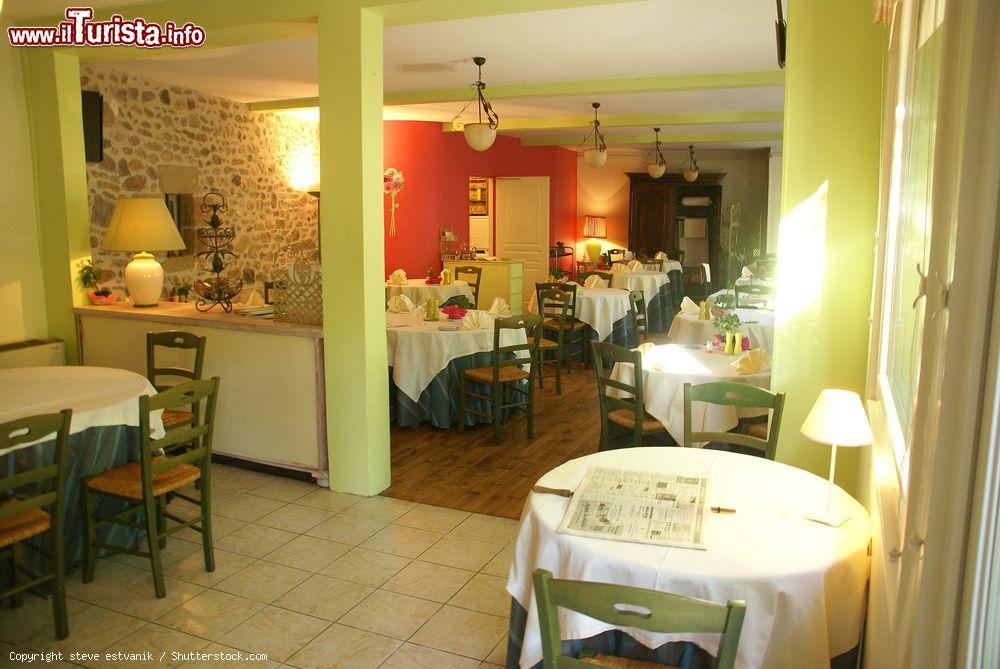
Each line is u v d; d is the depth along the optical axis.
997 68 0.93
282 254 7.98
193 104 6.64
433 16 3.74
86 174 5.23
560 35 4.67
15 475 2.50
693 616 1.40
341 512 3.76
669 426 3.76
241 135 7.29
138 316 4.56
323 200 3.84
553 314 7.43
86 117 5.42
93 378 3.48
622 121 8.53
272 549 3.34
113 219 4.36
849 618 1.84
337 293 3.88
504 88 6.57
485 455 4.71
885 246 2.52
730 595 1.71
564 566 1.87
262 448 4.28
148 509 2.85
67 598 2.90
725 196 13.52
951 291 1.02
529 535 2.08
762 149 13.06
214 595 2.93
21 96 4.67
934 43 1.61
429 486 4.15
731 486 2.25
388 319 5.67
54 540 2.58
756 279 8.46
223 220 7.09
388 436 4.10
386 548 3.36
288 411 4.16
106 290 4.91
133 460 3.20
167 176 6.37
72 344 4.84
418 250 9.43
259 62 5.48
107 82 5.72
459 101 6.79
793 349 3.02
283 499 3.93
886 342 2.44
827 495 2.19
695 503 2.09
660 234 13.25
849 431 1.98
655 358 3.96
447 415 5.21
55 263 4.81
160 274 4.80
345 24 3.69
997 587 0.96
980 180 0.98
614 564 1.78
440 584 3.03
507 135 10.97
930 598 1.06
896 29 2.33
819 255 2.95
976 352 0.96
